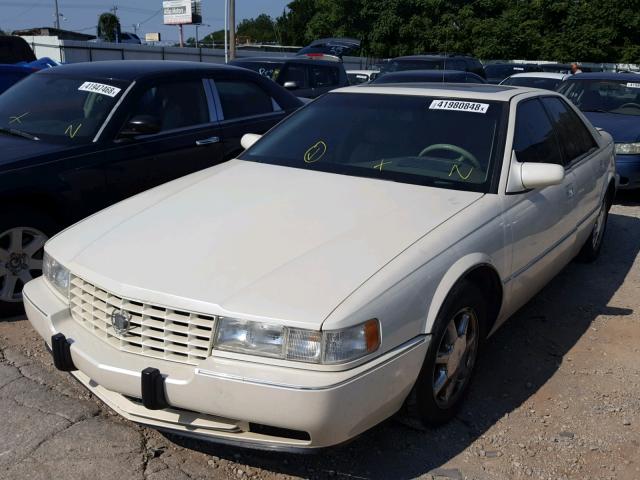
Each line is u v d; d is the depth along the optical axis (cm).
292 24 5247
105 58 2956
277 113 658
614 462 313
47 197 459
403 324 282
